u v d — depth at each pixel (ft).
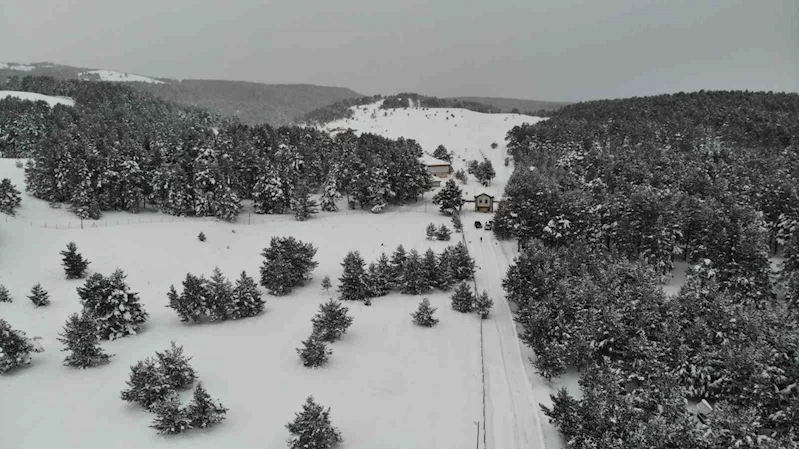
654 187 268.82
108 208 265.34
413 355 142.31
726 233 190.60
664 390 103.76
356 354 142.00
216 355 138.41
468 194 396.98
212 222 261.85
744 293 178.40
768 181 248.52
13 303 160.45
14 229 209.46
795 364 104.83
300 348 141.38
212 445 98.22
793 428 97.60
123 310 148.05
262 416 109.50
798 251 187.32
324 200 320.70
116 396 115.03
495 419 113.09
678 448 86.33
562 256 191.62
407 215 320.91
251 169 316.60
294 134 422.41
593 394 100.53
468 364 138.21
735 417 90.43
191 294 158.40
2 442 96.22
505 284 179.83
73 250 182.50
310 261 205.36
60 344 138.82
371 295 189.98
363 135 502.38
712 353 118.42
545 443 104.88
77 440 98.22
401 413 113.19
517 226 245.45
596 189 274.36
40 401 111.24
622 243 218.38
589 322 136.05
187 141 324.39
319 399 117.50
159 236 229.04
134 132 362.12
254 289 169.48
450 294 194.49
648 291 141.90
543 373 129.90
